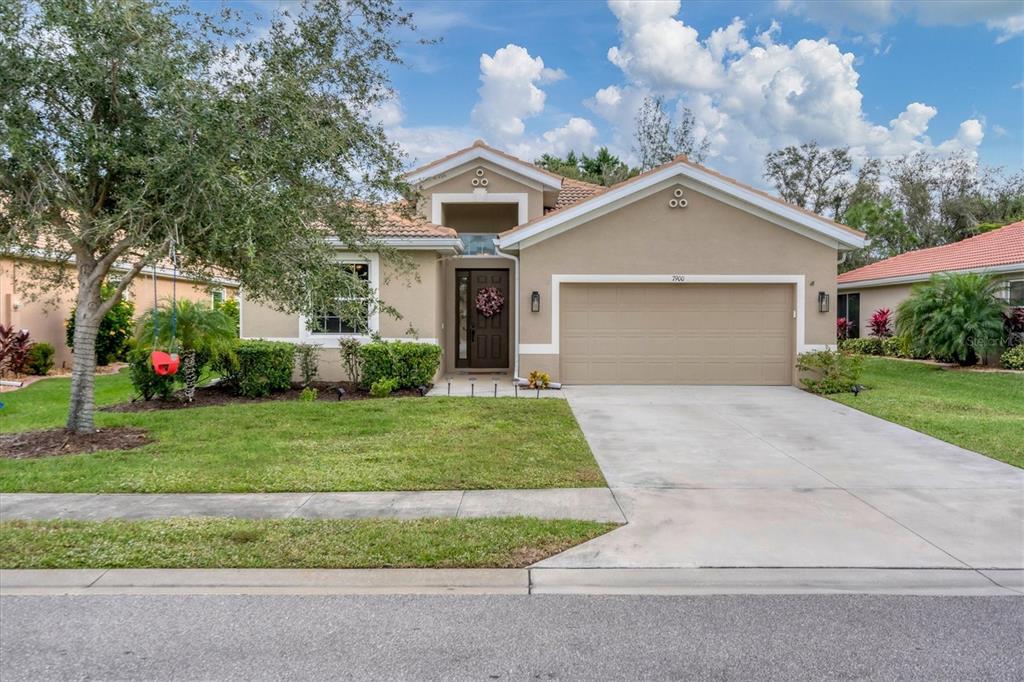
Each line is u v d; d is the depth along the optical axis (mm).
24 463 7543
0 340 14914
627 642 3850
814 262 14227
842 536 5547
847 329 25375
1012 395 13055
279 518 5844
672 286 14453
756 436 9523
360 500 6422
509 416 10570
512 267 17156
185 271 8727
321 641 3855
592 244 14328
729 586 4645
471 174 17203
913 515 6078
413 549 5129
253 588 4594
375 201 9586
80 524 5613
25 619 4121
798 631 3990
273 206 7117
